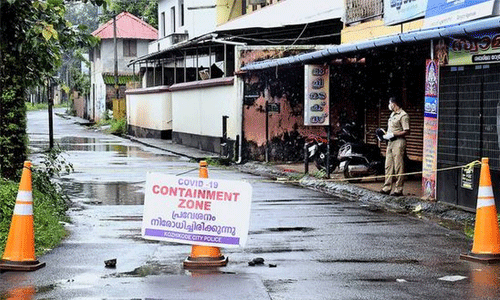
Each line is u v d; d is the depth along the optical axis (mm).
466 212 15578
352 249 11703
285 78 30312
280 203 17906
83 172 26453
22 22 13750
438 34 15602
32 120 85188
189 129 41031
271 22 29594
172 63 53906
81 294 8609
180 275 9672
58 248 11750
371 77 26750
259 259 10484
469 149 15836
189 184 10164
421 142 23328
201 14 51719
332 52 20922
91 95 82438
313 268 10188
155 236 10156
